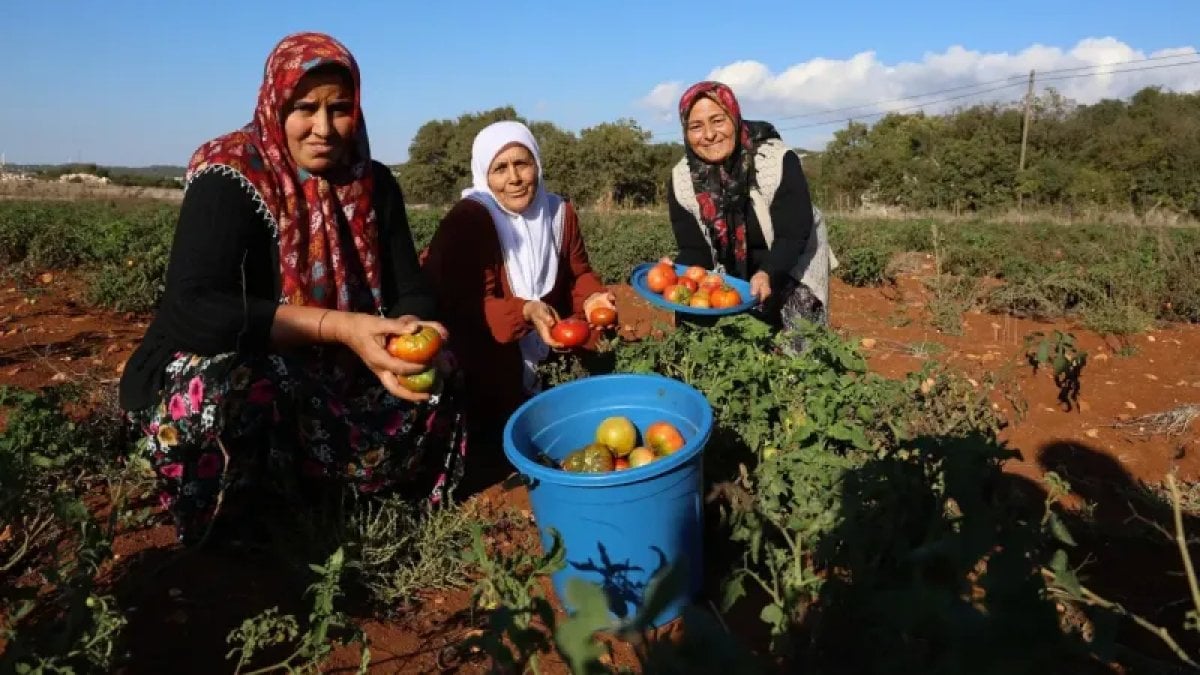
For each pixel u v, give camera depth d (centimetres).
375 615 259
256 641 215
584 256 418
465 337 385
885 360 557
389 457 294
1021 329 652
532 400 278
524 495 333
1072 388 485
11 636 181
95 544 206
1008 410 448
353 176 292
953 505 260
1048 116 4150
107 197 3183
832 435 276
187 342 264
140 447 272
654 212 1773
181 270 262
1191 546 299
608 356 395
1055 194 3450
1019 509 253
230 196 265
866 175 3919
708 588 271
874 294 818
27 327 578
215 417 262
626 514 235
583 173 4544
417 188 5503
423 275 330
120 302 650
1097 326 631
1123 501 346
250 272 278
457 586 276
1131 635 246
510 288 384
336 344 294
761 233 437
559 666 234
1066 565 162
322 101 265
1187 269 723
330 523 286
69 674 175
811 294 450
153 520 293
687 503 246
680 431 284
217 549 279
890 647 148
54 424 290
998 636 105
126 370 283
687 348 346
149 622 240
